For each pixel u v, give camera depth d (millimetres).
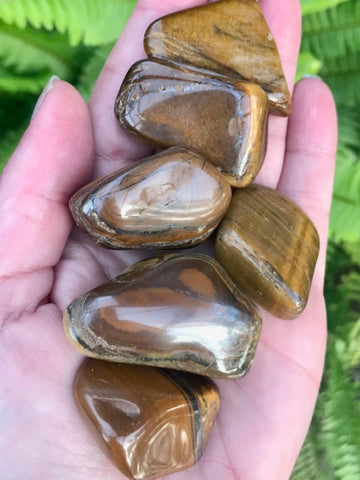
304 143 131
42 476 100
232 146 111
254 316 101
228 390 112
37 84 159
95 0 153
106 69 128
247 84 111
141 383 101
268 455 107
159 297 98
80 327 97
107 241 104
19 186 104
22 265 105
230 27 121
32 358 104
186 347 98
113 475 104
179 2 128
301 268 110
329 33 173
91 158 114
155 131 115
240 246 110
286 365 113
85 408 100
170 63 117
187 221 104
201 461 108
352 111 183
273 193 119
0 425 100
